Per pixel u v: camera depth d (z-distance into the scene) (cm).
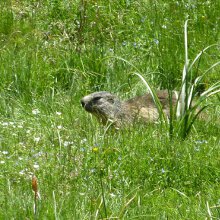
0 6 1747
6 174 1065
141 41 1652
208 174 1078
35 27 1695
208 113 1352
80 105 1408
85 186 1034
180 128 1206
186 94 1238
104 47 1609
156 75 1520
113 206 955
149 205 981
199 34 1669
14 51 1550
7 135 1221
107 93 1347
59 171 1066
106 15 1739
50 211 909
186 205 980
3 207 930
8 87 1440
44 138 1195
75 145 1158
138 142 1154
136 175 1076
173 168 1085
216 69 1534
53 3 1759
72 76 1491
